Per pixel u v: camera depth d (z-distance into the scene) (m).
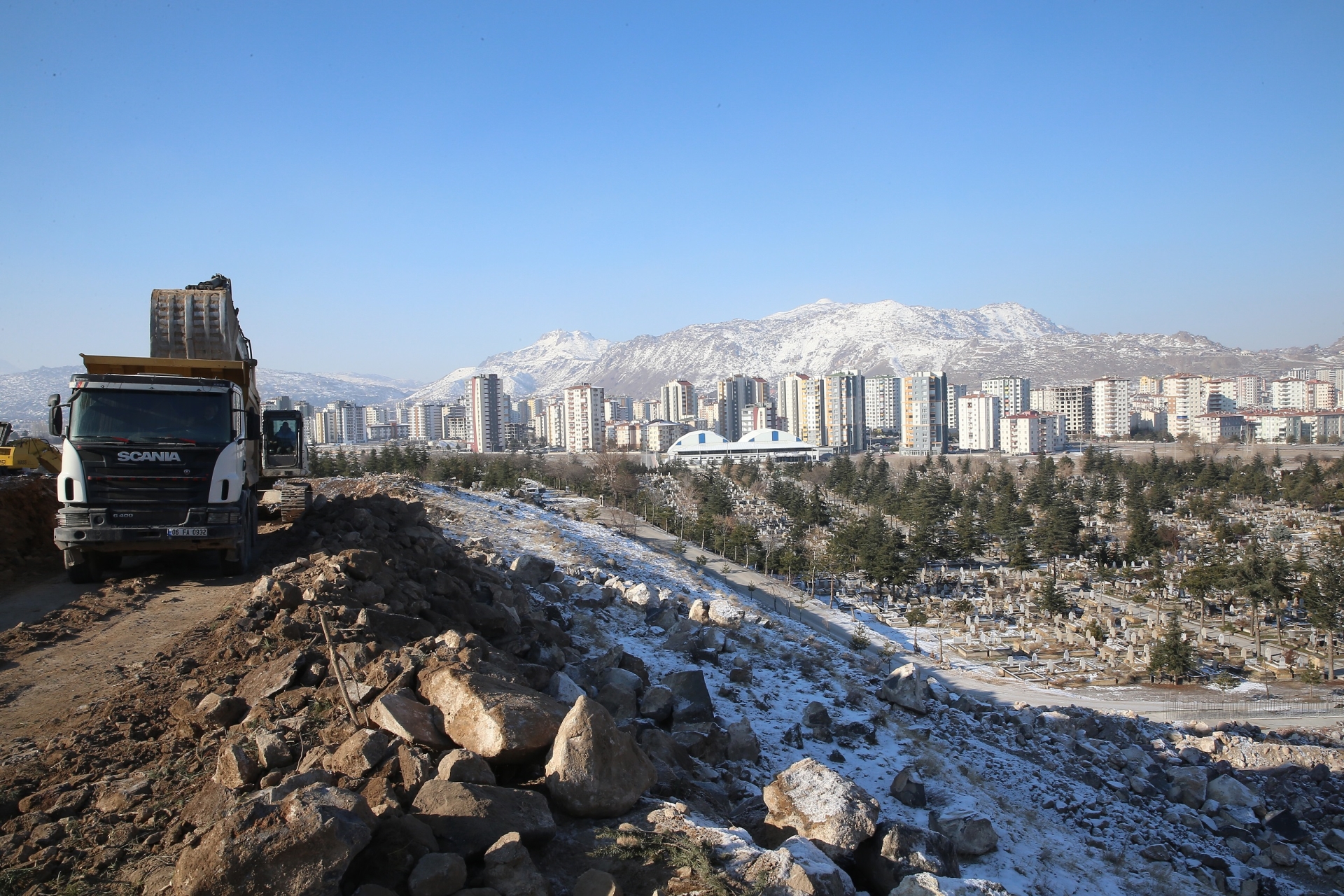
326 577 12.28
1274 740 27.64
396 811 6.52
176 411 14.78
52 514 18.52
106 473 14.20
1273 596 54.06
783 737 15.12
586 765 7.52
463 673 8.46
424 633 11.55
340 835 5.69
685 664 19.05
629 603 24.95
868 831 8.85
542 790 7.63
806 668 21.28
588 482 97.38
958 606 60.38
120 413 14.55
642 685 13.90
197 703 8.99
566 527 45.91
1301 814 19.34
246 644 10.41
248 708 8.81
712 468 138.88
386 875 5.90
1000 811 14.55
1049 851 13.49
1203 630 58.12
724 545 74.12
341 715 8.45
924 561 77.38
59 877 6.12
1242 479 114.50
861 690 19.94
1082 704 40.16
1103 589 71.31
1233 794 19.09
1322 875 16.02
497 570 22.50
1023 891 11.76
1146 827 16.39
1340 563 57.12
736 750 13.10
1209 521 95.81
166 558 17.30
